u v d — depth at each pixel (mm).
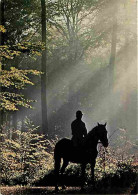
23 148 22156
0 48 15148
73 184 19156
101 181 17109
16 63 38094
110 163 20312
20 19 35750
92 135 15797
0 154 18641
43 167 22969
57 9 40312
